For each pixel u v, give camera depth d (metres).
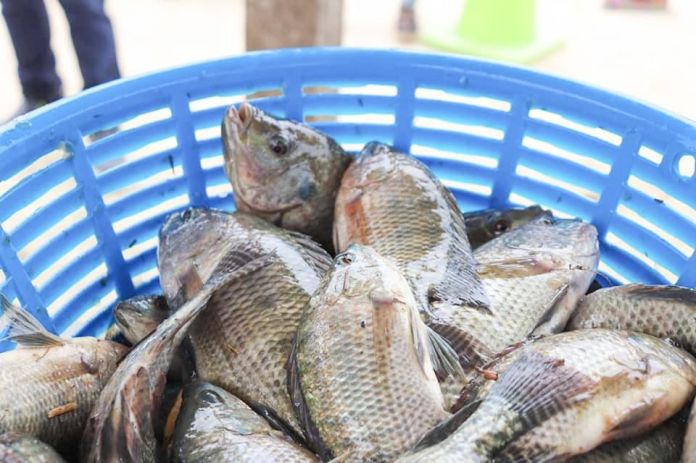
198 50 1.30
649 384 0.53
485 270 0.63
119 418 0.52
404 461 0.49
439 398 0.53
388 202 0.66
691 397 0.54
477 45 1.31
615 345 0.54
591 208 0.71
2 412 0.55
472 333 0.58
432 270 0.61
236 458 0.51
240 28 1.39
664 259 0.67
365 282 0.54
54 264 0.66
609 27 1.43
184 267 0.64
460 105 0.73
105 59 1.06
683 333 0.58
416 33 1.37
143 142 0.70
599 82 1.22
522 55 1.27
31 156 0.63
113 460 0.51
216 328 0.59
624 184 0.69
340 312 0.54
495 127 0.73
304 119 0.75
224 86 0.71
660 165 0.66
